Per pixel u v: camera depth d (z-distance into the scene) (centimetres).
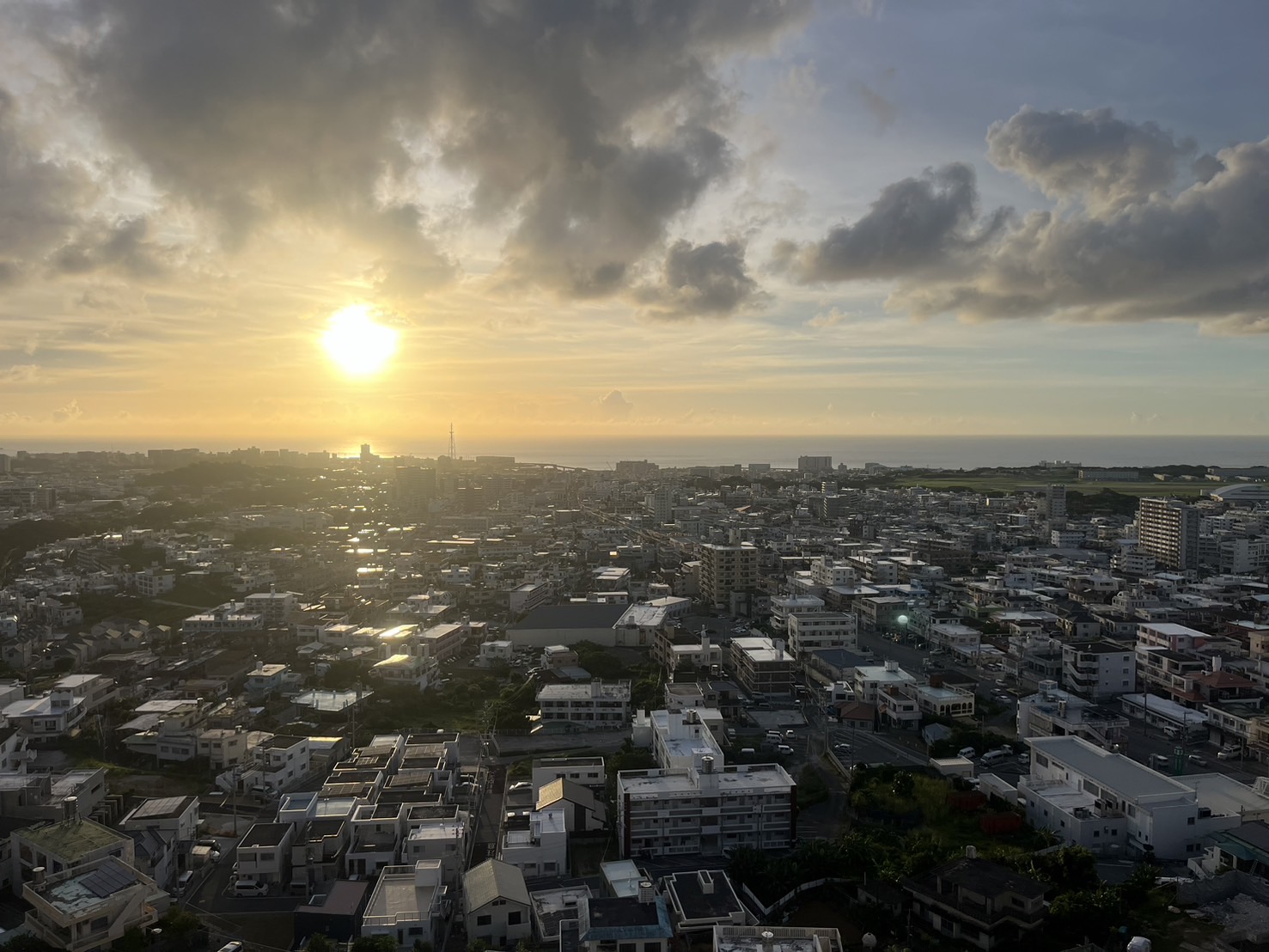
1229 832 11312
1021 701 16988
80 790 12850
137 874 10275
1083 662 19188
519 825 12362
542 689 18450
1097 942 9456
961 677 19200
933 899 10088
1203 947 9362
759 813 12325
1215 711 16600
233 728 16200
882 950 9712
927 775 14688
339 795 13112
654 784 12575
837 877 11100
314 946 9712
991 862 10669
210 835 12962
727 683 19250
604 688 18450
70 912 9481
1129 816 12125
